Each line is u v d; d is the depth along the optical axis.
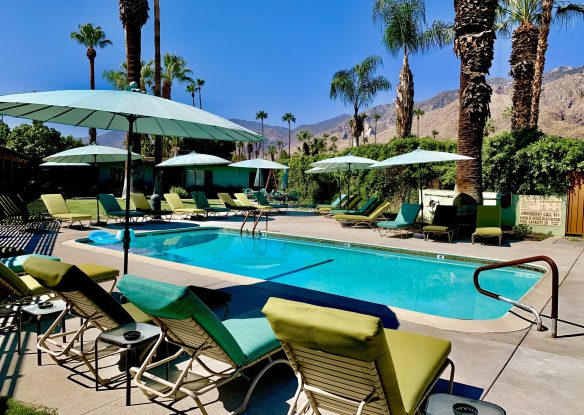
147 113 3.78
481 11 11.16
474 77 11.23
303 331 1.98
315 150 62.66
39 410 2.79
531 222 12.35
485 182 13.77
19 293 3.84
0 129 31.28
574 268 7.59
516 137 13.24
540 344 4.08
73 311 3.45
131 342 2.80
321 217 17.47
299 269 8.91
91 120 5.52
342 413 2.41
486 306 6.47
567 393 3.12
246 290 5.82
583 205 11.60
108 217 13.73
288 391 3.16
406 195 17.23
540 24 16.52
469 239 11.35
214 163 16.34
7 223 13.09
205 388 2.74
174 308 2.39
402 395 2.32
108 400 2.95
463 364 3.62
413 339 3.01
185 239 12.55
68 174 31.17
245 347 2.91
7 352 3.71
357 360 2.02
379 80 29.16
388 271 8.84
